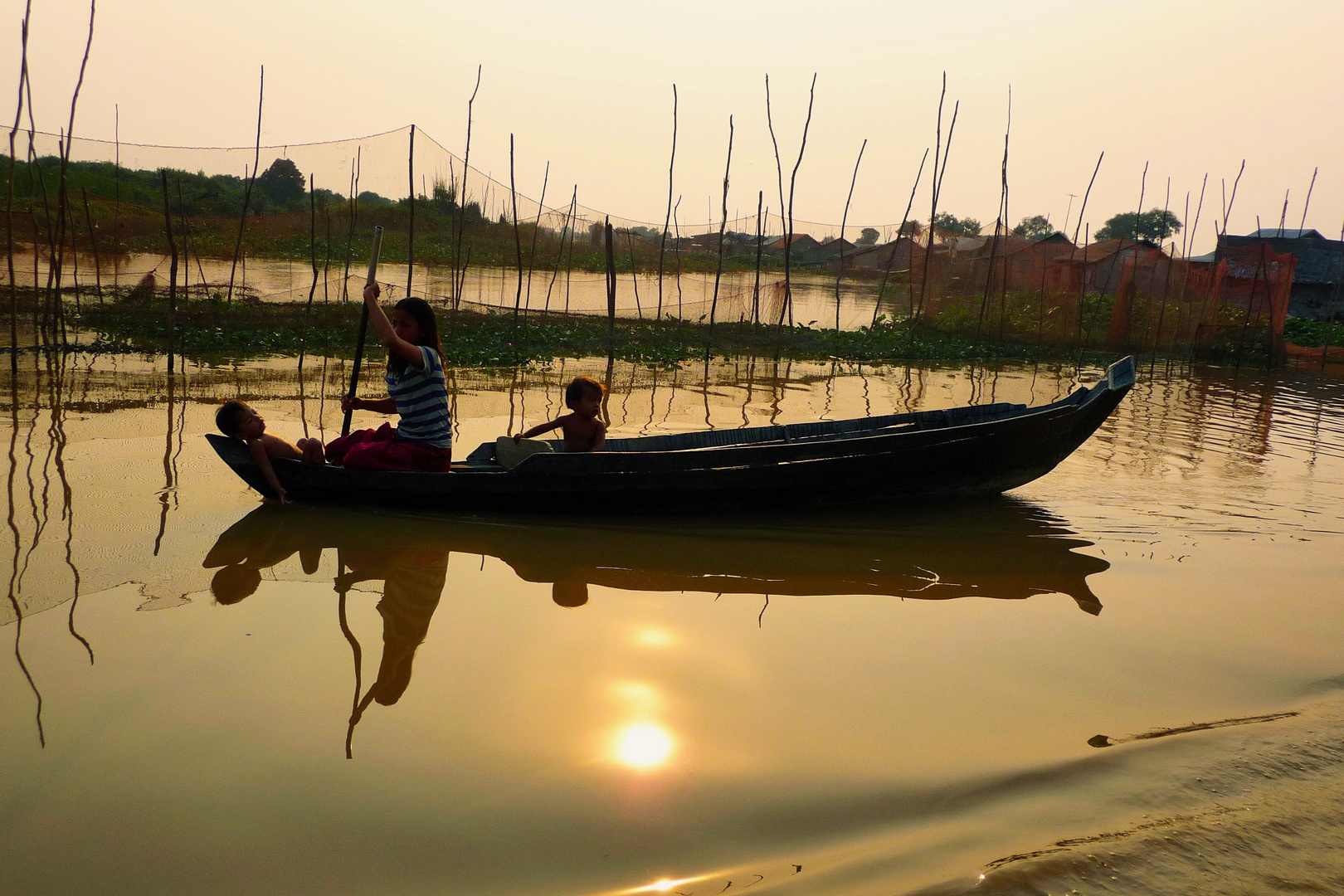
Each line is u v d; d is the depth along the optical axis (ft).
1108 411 19.30
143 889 6.36
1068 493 20.16
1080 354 55.01
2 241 48.49
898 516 18.01
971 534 16.74
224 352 38.09
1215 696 10.07
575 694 9.51
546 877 6.56
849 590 13.34
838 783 7.93
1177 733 9.11
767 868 6.69
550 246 78.18
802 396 34.55
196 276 53.98
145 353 36.24
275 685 9.48
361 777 7.81
